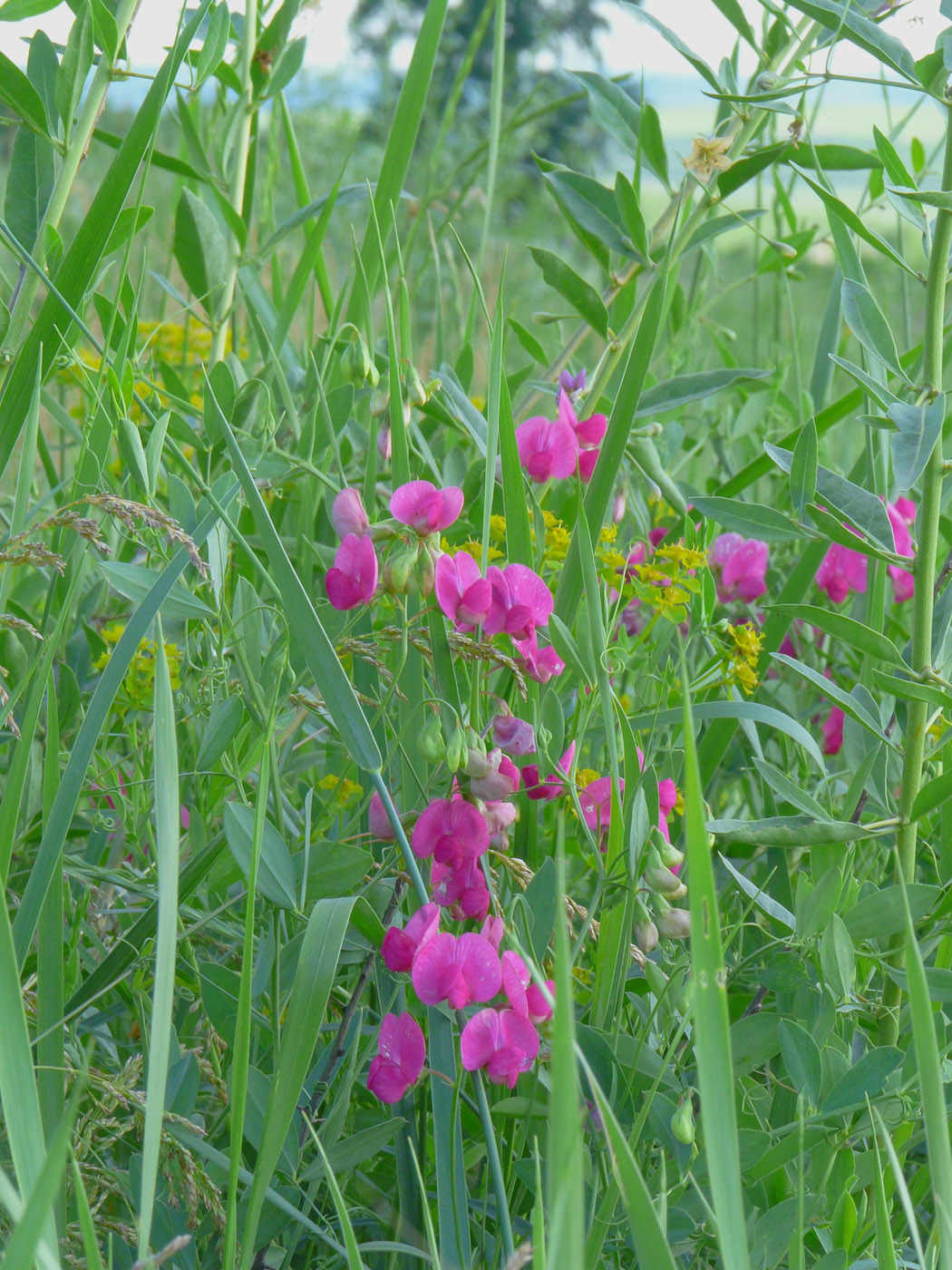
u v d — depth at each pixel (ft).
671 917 4.48
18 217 5.71
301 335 10.68
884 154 4.94
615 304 7.66
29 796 5.76
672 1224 4.16
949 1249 2.81
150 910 4.50
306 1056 3.60
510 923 4.33
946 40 4.58
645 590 5.68
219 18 7.03
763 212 7.14
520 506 5.23
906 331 9.55
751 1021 4.60
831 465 9.73
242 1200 4.01
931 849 5.97
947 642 5.27
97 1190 4.18
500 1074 3.94
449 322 11.08
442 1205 4.10
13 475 9.98
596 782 5.18
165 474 5.60
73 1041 4.44
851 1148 4.50
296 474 6.42
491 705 5.31
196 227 7.63
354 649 4.66
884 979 5.32
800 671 5.17
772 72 6.54
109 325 6.23
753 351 11.15
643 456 7.14
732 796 8.32
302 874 4.33
